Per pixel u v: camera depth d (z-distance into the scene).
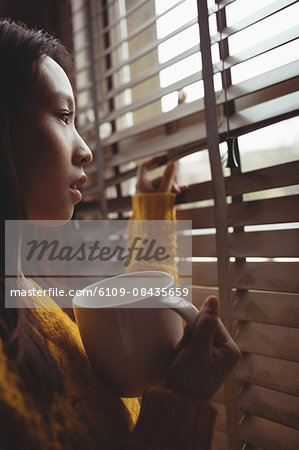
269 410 0.54
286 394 0.55
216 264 0.66
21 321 0.41
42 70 0.45
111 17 1.04
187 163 0.82
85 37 1.09
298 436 0.53
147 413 0.39
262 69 0.61
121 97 1.03
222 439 0.67
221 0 0.58
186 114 0.67
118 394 0.46
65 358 0.44
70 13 1.06
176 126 0.78
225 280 0.59
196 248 0.68
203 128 0.69
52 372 0.40
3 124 0.42
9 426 0.36
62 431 0.38
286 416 0.52
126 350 0.41
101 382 0.46
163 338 0.41
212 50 0.61
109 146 0.95
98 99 0.89
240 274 0.59
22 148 0.44
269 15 0.53
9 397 0.36
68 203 0.47
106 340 0.41
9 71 0.43
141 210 0.70
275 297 0.56
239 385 0.59
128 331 0.41
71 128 0.49
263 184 0.55
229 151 0.56
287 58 0.58
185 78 0.69
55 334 0.46
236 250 0.59
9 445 0.36
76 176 0.48
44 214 0.47
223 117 0.62
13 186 0.42
